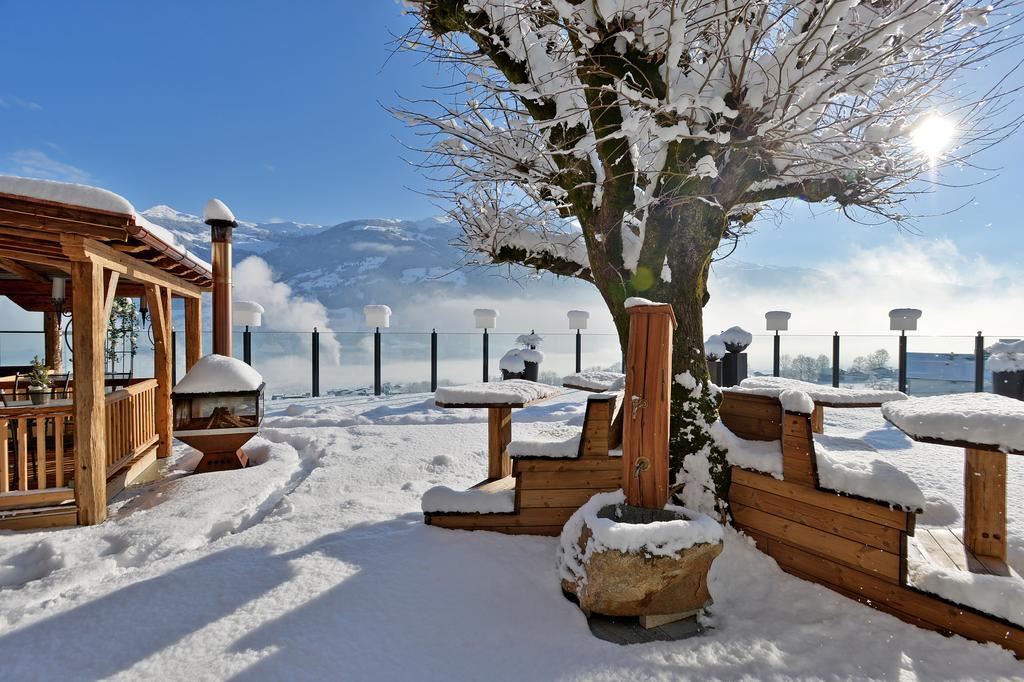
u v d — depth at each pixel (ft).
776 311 41.91
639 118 10.73
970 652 7.07
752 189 12.81
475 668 6.82
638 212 12.23
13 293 26.73
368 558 9.76
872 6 11.47
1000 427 7.39
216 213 22.36
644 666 6.86
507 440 14.49
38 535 12.39
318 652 7.04
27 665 6.82
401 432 25.38
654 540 7.57
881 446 21.94
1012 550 10.40
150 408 20.06
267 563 9.68
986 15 10.11
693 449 11.05
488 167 14.11
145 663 6.82
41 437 13.70
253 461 21.45
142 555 11.23
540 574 9.29
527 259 15.47
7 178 12.03
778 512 9.75
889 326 38.93
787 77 10.05
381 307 44.34
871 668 6.80
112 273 15.33
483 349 49.37
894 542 8.11
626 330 12.38
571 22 10.63
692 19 10.18
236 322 38.32
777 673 6.69
